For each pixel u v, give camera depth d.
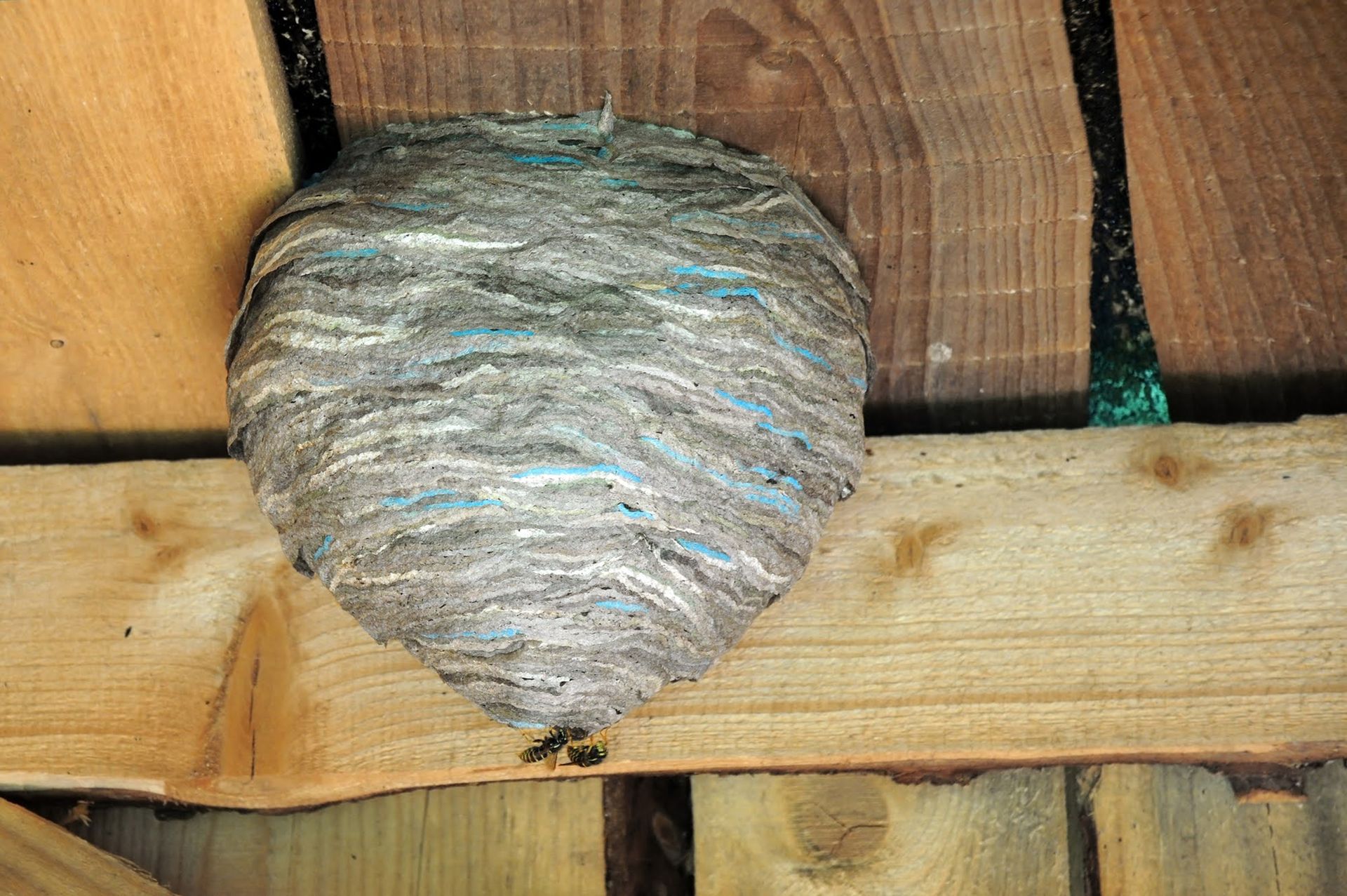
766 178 0.93
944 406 0.98
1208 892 0.98
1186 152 0.93
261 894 0.99
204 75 0.91
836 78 0.92
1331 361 0.96
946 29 0.91
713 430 0.89
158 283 0.96
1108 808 0.98
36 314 0.97
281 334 0.89
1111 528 0.96
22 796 1.00
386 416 0.89
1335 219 0.93
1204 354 0.97
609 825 1.00
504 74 0.92
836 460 0.91
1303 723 0.95
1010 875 0.98
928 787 0.99
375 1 0.91
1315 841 0.98
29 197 0.93
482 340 0.89
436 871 0.99
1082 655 0.95
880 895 0.98
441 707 0.97
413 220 0.90
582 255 0.90
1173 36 0.91
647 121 0.93
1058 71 0.92
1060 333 0.97
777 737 0.96
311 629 0.98
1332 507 0.95
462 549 0.88
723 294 0.90
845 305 0.92
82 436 1.00
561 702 0.90
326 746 0.97
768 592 0.91
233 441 0.91
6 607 0.98
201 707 0.97
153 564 0.98
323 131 0.94
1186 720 0.95
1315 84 0.91
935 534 0.96
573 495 0.88
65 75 0.91
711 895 0.99
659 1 0.91
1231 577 0.95
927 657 0.96
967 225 0.95
